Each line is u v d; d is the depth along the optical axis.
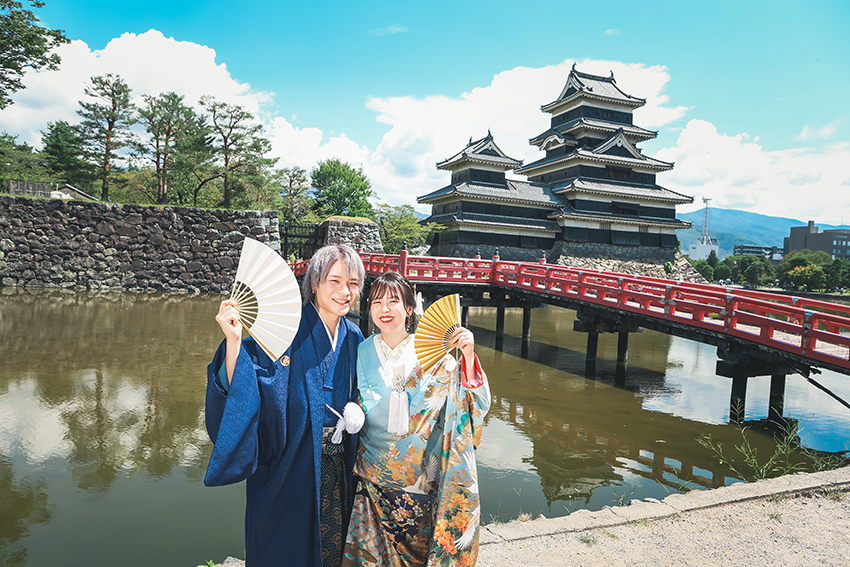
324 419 1.53
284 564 1.44
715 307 8.73
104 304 15.99
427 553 1.65
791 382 10.70
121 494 4.71
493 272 14.92
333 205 45.69
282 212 38.38
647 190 36.94
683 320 9.30
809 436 7.36
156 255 20.22
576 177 36.03
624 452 6.58
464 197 33.56
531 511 4.77
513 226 33.75
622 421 7.86
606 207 35.97
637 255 36.72
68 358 9.52
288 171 34.12
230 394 1.31
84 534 4.00
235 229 21.14
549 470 5.89
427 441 1.64
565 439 7.00
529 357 12.68
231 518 4.35
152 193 33.03
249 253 1.37
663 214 37.62
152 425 6.53
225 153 29.48
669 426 7.69
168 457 5.60
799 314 7.38
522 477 5.64
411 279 14.37
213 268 20.81
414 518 1.63
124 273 19.81
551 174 39.31
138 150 28.67
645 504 3.33
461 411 1.60
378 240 23.53
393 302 1.67
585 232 35.31
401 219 32.31
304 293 1.63
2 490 4.66
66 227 19.25
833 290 51.81
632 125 39.00
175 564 3.63
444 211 36.50
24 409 6.84
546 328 18.12
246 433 1.32
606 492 5.32
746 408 8.67
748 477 5.87
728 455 6.55
